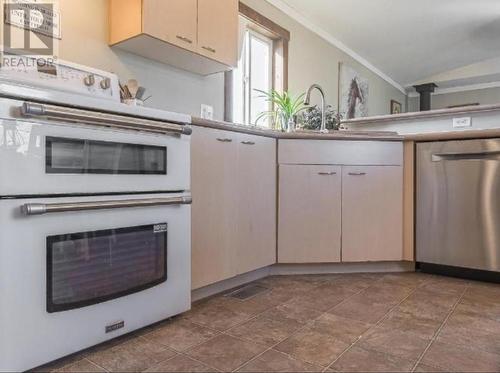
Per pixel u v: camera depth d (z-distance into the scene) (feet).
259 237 7.29
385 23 13.99
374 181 7.99
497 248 7.10
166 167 5.07
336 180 7.86
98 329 4.26
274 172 7.63
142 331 4.92
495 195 7.10
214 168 6.28
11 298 3.51
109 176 4.35
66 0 5.97
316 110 10.77
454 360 4.13
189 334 4.83
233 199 6.68
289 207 7.74
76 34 6.09
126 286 4.56
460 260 7.48
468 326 5.09
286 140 7.72
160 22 6.25
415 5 12.96
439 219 7.70
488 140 7.14
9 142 3.51
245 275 7.29
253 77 11.01
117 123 4.33
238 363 4.07
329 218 7.85
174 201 5.08
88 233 4.13
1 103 3.45
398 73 20.95
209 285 6.48
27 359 3.62
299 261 7.79
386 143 8.03
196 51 6.86
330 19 13.12
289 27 11.95
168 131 5.02
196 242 6.00
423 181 7.86
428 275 7.91
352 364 4.05
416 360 4.14
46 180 3.77
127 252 4.56
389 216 8.04
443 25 15.06
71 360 4.12
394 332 4.90
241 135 6.82
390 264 8.27
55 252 3.84
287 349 4.41
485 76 21.62
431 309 5.77
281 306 5.93
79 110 3.99
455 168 7.50
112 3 6.46
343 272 8.14
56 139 3.85
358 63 17.07
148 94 7.19
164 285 5.06
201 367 3.98
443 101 24.64
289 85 11.85
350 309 5.79
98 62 6.38
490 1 13.30
